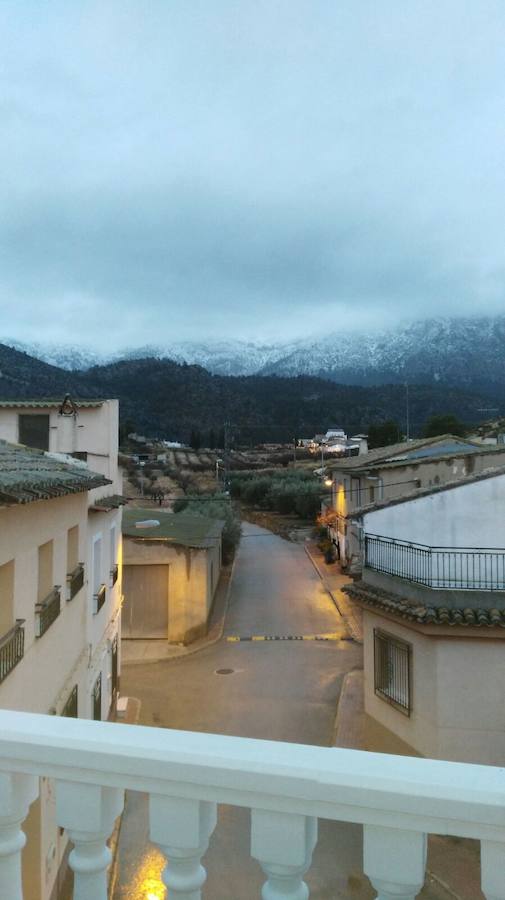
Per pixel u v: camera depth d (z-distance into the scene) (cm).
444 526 1288
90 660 1160
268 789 161
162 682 1783
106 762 174
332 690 1703
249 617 2500
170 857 173
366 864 158
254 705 1595
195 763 168
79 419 1562
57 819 181
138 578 2192
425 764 162
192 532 2478
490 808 148
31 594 745
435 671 1064
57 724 189
